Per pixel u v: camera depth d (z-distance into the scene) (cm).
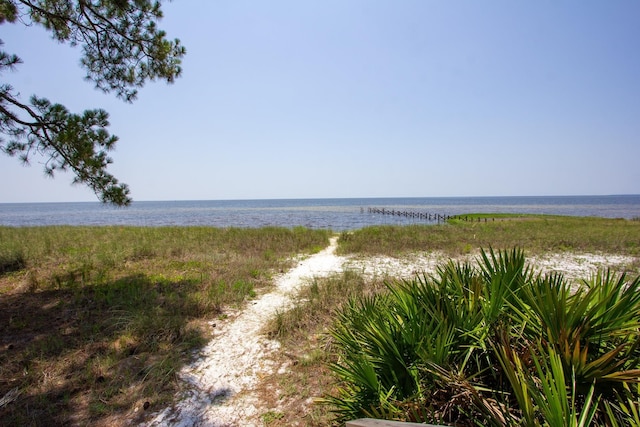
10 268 749
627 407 156
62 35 634
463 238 1288
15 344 379
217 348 386
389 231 1532
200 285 624
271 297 586
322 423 253
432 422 170
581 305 183
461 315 219
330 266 856
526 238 1268
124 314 458
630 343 167
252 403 282
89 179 578
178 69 695
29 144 549
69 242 1102
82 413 265
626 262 859
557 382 137
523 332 208
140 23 646
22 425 248
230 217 4247
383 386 207
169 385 305
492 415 157
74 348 368
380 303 300
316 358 350
